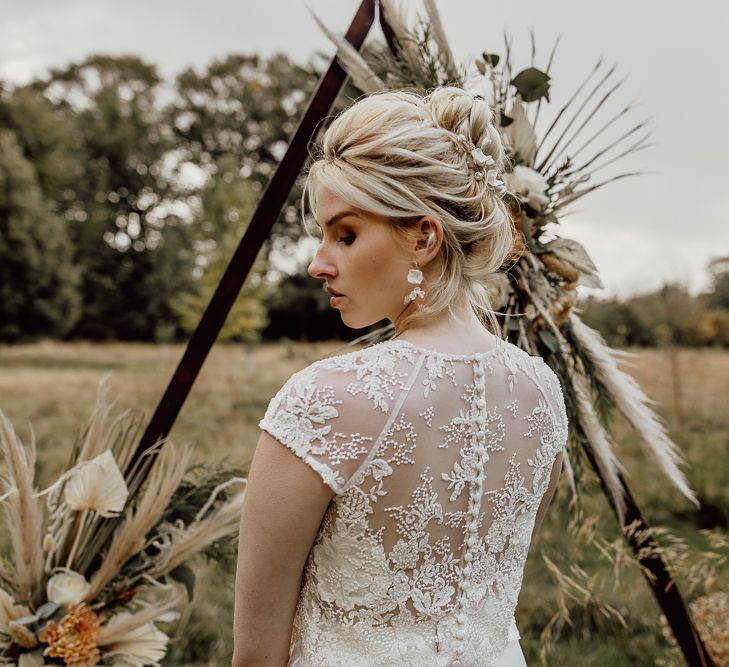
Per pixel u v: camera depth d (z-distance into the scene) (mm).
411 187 953
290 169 1794
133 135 31531
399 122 983
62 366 16391
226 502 2004
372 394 911
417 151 968
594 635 2990
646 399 1949
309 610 1024
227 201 14344
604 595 3109
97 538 1896
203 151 33812
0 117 27266
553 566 2100
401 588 974
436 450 949
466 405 983
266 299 22328
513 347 1129
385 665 976
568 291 1830
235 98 33562
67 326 23797
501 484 1040
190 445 1891
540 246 1822
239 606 973
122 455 2053
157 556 1887
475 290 1151
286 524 914
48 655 1750
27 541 1795
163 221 31703
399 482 926
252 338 13445
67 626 1761
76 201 29297
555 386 1156
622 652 2836
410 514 942
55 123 28500
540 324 1853
